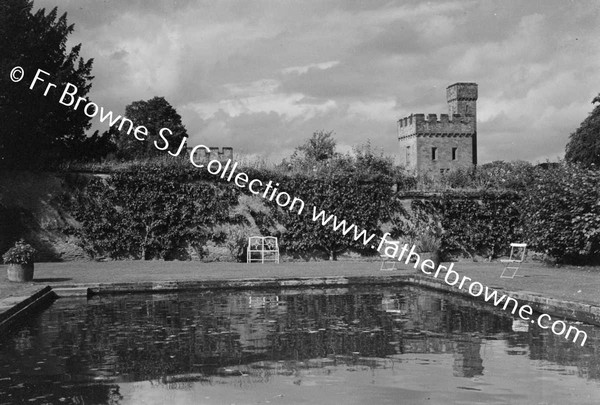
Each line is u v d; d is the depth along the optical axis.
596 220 15.99
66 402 5.25
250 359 6.86
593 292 10.85
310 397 5.43
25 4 19.78
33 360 6.79
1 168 18.75
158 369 6.39
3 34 18.58
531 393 5.51
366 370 6.38
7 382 5.89
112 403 5.23
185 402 5.27
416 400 5.33
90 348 7.43
